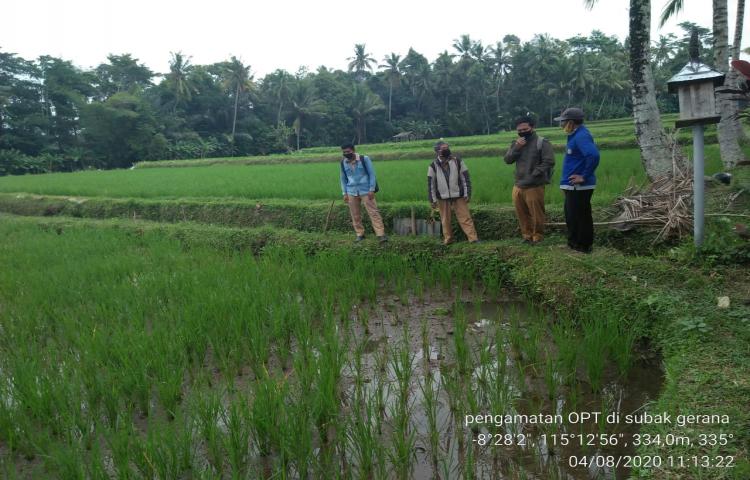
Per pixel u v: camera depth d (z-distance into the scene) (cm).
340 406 431
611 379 451
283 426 360
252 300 621
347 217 1000
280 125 6334
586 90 5819
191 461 357
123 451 343
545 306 629
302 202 1111
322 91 7081
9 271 830
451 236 806
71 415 402
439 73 7044
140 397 430
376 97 6962
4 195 1733
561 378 449
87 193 1608
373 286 704
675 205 670
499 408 382
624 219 705
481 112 7019
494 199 921
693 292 516
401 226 909
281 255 891
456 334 511
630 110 6222
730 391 348
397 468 338
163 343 500
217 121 6581
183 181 1798
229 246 1009
